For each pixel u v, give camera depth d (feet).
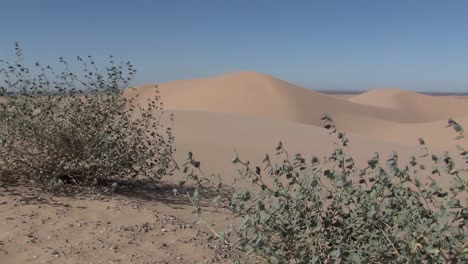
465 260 7.79
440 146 95.20
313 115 180.45
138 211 19.22
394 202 9.18
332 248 9.21
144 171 24.38
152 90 231.30
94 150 22.16
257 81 200.85
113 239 16.06
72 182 22.67
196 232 17.39
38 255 14.42
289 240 9.09
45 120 21.47
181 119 67.15
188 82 231.71
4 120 20.94
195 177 9.84
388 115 224.33
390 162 9.12
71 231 16.49
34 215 17.69
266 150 43.47
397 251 8.49
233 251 15.23
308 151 46.19
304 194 9.59
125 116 23.81
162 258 14.75
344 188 9.14
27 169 21.47
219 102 193.67
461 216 8.34
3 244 14.96
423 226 8.02
